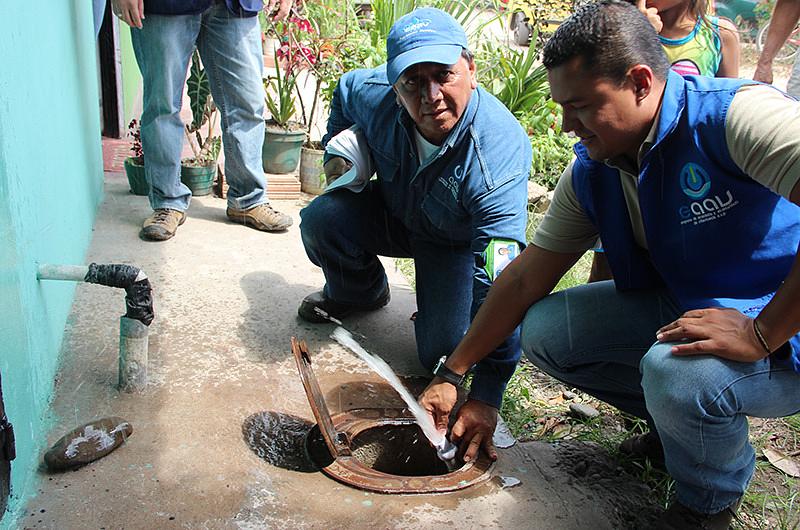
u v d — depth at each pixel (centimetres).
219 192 485
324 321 342
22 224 235
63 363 286
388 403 289
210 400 276
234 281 370
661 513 238
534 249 238
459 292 301
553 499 240
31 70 261
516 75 600
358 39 588
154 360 296
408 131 272
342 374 306
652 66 187
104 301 334
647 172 200
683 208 202
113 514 216
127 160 469
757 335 188
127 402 269
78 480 228
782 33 420
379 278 345
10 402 209
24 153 243
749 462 212
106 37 573
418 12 250
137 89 755
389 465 279
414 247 315
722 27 320
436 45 241
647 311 233
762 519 242
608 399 256
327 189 318
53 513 214
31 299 244
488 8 842
